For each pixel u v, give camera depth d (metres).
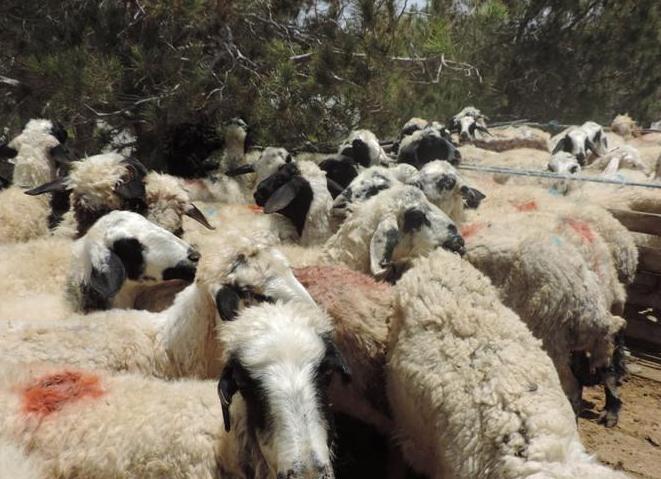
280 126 4.06
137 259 2.35
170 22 4.02
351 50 3.91
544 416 1.84
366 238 2.66
